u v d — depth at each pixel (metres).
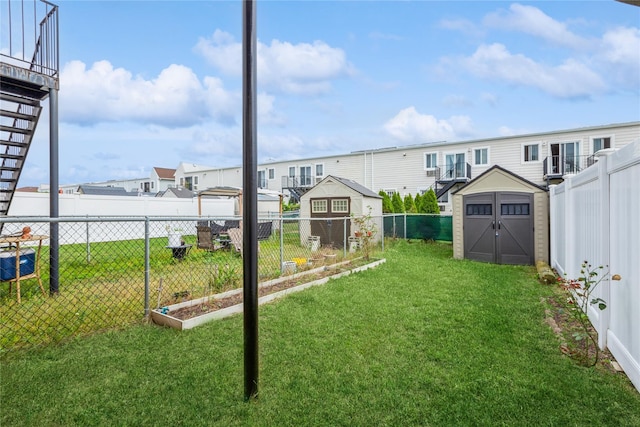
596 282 3.29
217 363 2.84
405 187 19.77
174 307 4.06
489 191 8.15
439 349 3.15
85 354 2.96
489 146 17.48
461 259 8.48
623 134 14.91
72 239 11.50
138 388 2.46
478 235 8.27
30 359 2.86
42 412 2.19
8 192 5.89
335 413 2.22
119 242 11.01
